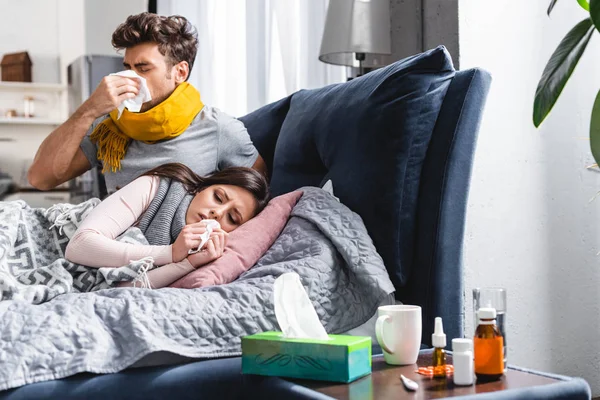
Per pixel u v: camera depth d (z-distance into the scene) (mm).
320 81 3254
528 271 2484
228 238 1734
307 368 1236
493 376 1232
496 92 2422
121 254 1643
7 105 4270
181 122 2152
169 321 1358
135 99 2094
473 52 2395
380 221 1732
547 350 2527
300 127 2096
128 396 1265
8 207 1805
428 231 1709
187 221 1799
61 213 1860
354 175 1801
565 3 2525
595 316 2621
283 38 3270
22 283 1605
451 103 1754
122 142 2178
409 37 2715
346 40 2676
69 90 4188
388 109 1754
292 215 1806
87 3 4359
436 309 1672
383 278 1604
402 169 1731
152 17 2162
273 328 1442
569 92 2564
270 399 1236
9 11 4277
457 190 1713
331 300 1582
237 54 3488
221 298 1446
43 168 2168
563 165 2553
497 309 1273
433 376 1262
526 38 2475
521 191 2471
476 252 2389
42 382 1219
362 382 1224
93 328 1308
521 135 2469
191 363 1345
